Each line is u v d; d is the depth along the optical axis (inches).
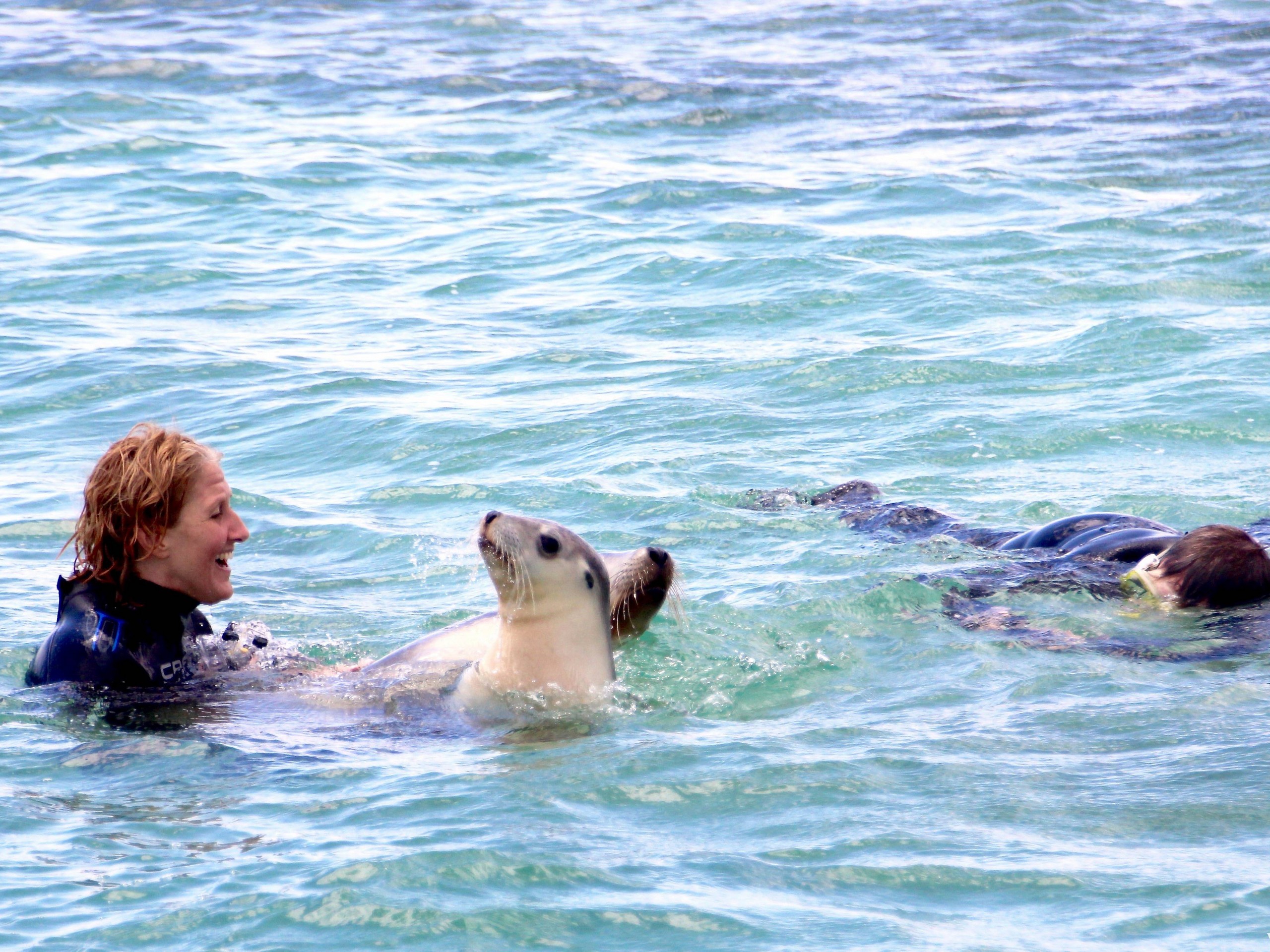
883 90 3666.3
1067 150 2886.3
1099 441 1299.2
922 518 1099.3
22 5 5027.1
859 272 1978.3
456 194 2630.4
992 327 1697.8
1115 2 5009.8
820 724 692.7
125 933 487.8
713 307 1854.1
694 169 2778.1
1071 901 495.8
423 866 528.7
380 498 1213.1
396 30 4702.3
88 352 1679.4
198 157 2888.8
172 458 761.6
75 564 819.4
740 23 4842.5
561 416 1425.9
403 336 1763.0
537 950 473.4
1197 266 1946.4
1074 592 923.4
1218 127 3041.3
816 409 1437.0
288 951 475.2
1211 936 466.3
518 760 645.3
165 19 4795.8
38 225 2361.0
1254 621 868.6
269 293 1974.7
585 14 5059.1
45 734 690.2
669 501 1162.6
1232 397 1386.6
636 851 544.4
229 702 745.0
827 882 516.7
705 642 823.7
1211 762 620.1
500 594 719.7
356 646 876.6
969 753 643.5
